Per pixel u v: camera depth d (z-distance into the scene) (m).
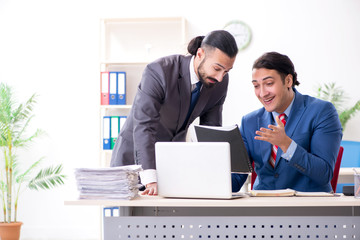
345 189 2.23
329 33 5.15
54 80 5.27
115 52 5.28
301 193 2.24
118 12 5.28
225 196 2.05
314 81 5.15
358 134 5.12
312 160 2.29
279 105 2.50
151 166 2.26
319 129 2.45
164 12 5.25
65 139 5.26
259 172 2.60
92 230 5.20
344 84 5.14
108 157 5.12
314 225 2.05
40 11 5.30
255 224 2.05
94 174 2.03
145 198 2.11
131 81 5.19
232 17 5.19
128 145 2.67
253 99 5.15
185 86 2.50
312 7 5.16
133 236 2.08
